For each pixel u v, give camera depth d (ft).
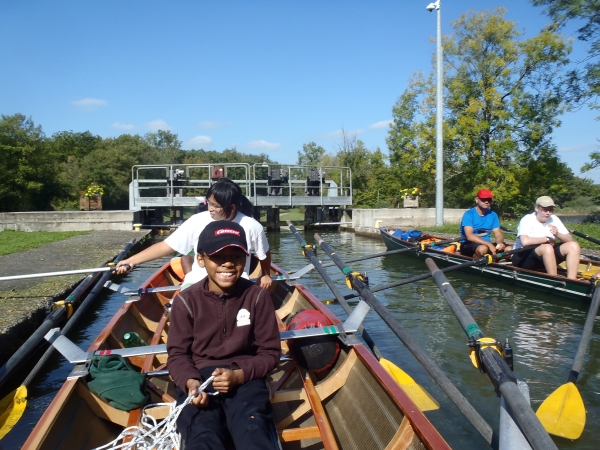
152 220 69.87
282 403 11.59
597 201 95.86
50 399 15.05
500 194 76.02
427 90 81.46
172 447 8.01
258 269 23.63
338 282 31.14
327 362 12.02
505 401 9.09
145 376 10.45
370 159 118.21
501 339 19.10
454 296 13.01
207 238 8.63
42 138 107.14
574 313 22.54
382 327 21.04
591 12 52.54
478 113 77.92
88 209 71.20
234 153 239.71
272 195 70.03
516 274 26.43
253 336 9.11
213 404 8.36
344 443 10.06
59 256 33.78
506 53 74.84
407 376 14.52
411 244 39.55
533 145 75.10
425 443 7.46
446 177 85.76
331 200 69.41
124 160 142.20
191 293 8.92
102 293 28.81
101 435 9.67
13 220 58.39
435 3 59.06
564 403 12.66
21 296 20.67
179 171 67.10
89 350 11.18
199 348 8.87
